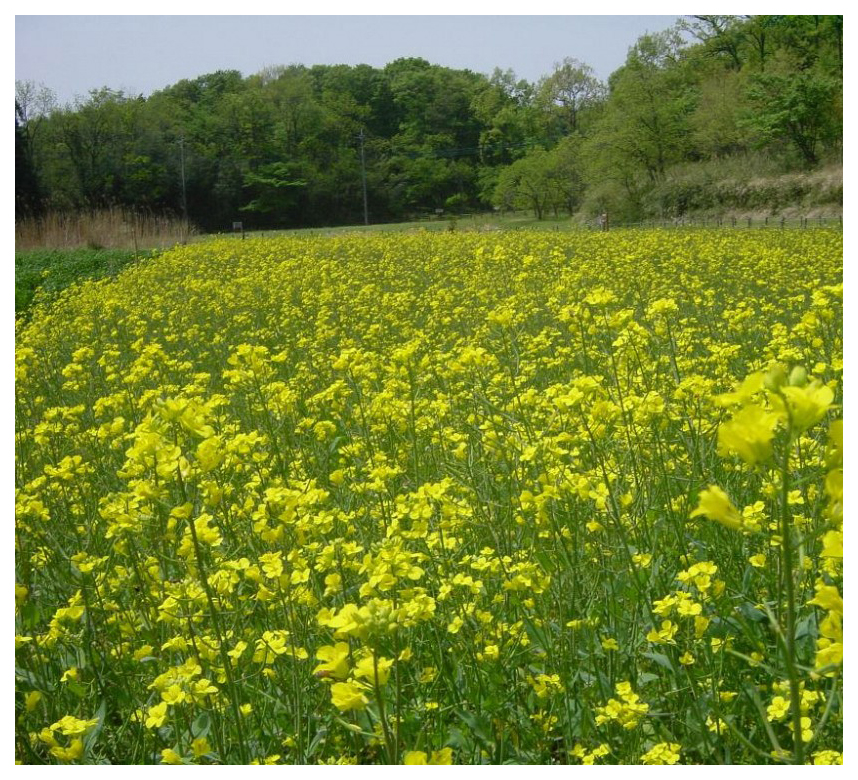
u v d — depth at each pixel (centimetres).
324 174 7781
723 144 5109
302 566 275
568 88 8275
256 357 482
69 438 518
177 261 2144
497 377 570
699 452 374
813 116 4475
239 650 264
